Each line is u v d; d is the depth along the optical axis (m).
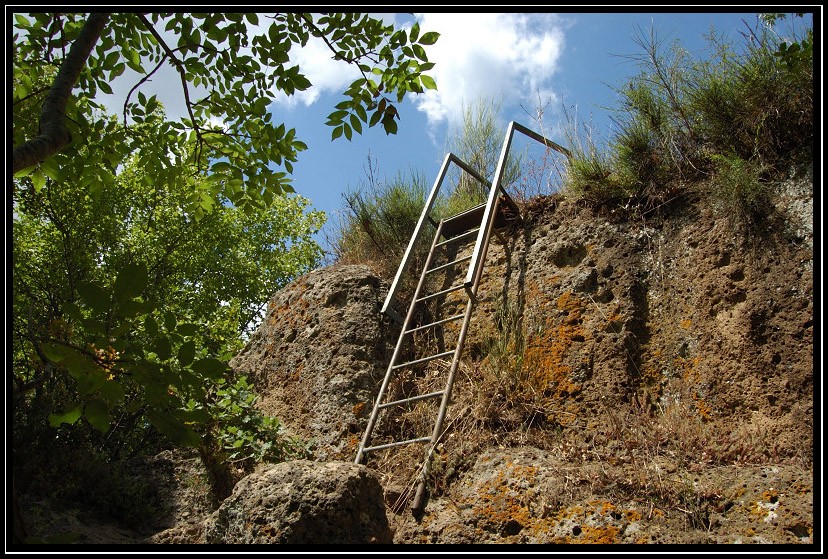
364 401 5.28
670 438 4.04
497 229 6.15
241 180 4.41
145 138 4.28
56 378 4.84
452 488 4.21
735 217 4.50
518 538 3.55
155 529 4.46
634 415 4.29
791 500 3.20
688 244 4.77
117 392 2.47
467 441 4.50
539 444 4.39
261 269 13.75
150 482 4.83
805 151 4.40
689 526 3.33
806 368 3.82
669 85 5.34
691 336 4.43
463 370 5.15
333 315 5.91
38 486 4.21
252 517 3.52
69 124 3.81
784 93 4.52
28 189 7.53
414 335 5.90
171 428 2.58
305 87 4.12
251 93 4.26
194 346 2.59
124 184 9.94
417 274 6.52
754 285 4.25
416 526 3.97
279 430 5.22
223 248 12.97
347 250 7.50
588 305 4.95
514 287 5.51
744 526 3.21
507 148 6.17
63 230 7.63
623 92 5.55
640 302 4.80
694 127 5.19
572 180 5.71
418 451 4.69
